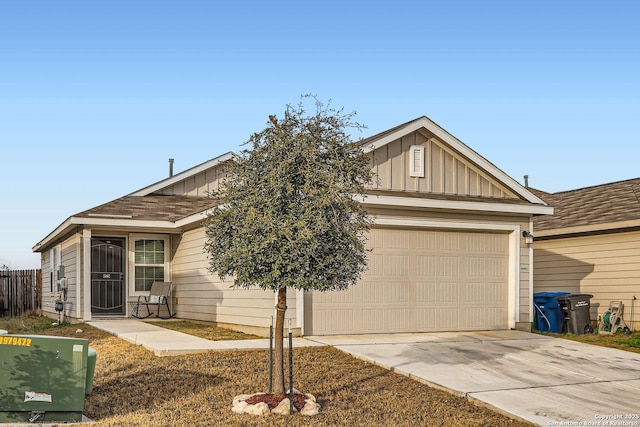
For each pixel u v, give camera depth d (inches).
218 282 657.0
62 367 321.4
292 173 341.4
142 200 799.1
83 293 709.3
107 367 432.8
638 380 427.8
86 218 695.1
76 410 321.7
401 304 593.6
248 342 519.2
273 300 552.7
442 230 617.3
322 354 481.4
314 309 562.9
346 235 344.2
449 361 469.1
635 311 673.6
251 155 352.5
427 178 621.0
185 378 406.6
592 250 730.2
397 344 525.3
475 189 644.1
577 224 729.0
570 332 647.8
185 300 740.7
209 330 618.2
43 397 318.0
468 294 624.1
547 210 643.5
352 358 474.6
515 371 446.0
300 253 332.2
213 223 359.9
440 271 613.3
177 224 722.2
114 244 763.4
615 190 830.5
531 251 651.5
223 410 348.8
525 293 645.3
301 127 350.6
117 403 358.9
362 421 340.2
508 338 574.2
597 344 559.8
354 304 576.1
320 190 335.3
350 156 355.9
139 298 762.2
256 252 330.6
